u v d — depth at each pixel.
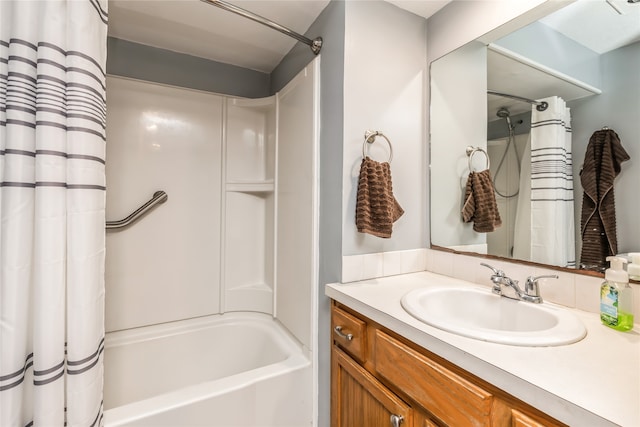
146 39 1.62
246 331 1.79
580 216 0.85
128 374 1.54
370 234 1.09
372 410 0.89
